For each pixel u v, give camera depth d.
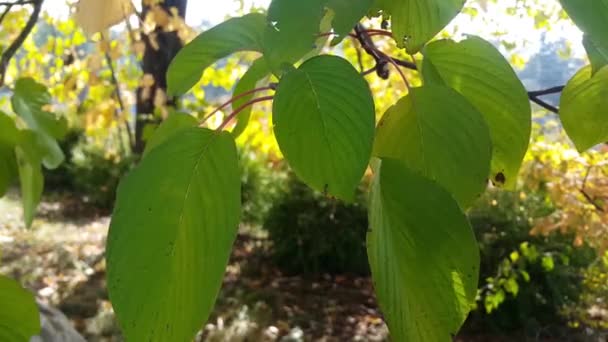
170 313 0.23
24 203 0.53
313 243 3.15
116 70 2.47
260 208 3.57
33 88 0.56
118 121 2.27
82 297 2.58
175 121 0.36
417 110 0.27
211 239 0.24
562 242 2.49
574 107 0.32
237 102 0.36
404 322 0.25
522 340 2.44
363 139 0.21
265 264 3.28
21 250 3.26
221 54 0.32
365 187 2.91
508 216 2.53
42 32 2.72
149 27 1.62
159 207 0.24
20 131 0.51
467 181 0.26
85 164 4.80
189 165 0.24
